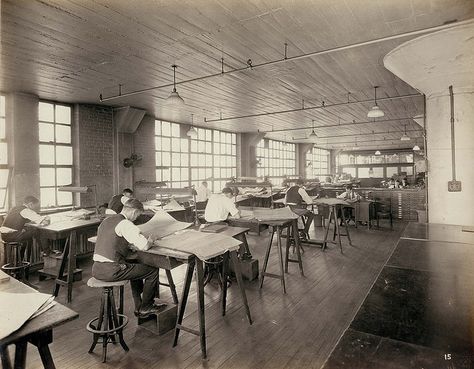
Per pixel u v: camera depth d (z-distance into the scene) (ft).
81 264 20.61
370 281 16.49
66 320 5.49
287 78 19.93
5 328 4.94
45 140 23.07
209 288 15.81
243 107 28.45
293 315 12.67
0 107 20.66
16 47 13.99
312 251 22.62
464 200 15.20
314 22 12.38
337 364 4.20
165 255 9.68
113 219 10.50
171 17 11.70
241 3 10.87
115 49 14.44
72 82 19.17
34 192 21.61
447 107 15.35
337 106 29.04
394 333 4.96
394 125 42.04
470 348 4.47
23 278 16.22
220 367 9.36
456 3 11.27
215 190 41.68
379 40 13.09
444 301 6.10
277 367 9.30
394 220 35.22
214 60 16.19
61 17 11.47
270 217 15.81
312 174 69.67
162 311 11.43
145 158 30.76
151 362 9.67
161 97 23.84
